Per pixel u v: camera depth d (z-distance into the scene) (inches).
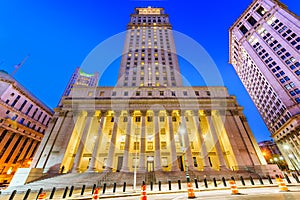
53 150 1251.2
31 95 2488.9
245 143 1299.2
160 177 916.0
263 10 2962.6
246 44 3061.0
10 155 2044.8
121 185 796.6
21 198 569.0
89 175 963.3
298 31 2219.5
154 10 3469.5
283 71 2268.7
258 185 631.8
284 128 2214.6
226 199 399.2
